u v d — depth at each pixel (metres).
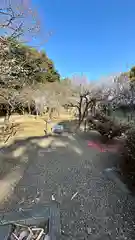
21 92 8.00
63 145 7.37
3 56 4.36
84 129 10.61
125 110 12.76
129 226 2.57
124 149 5.02
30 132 10.22
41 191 3.58
